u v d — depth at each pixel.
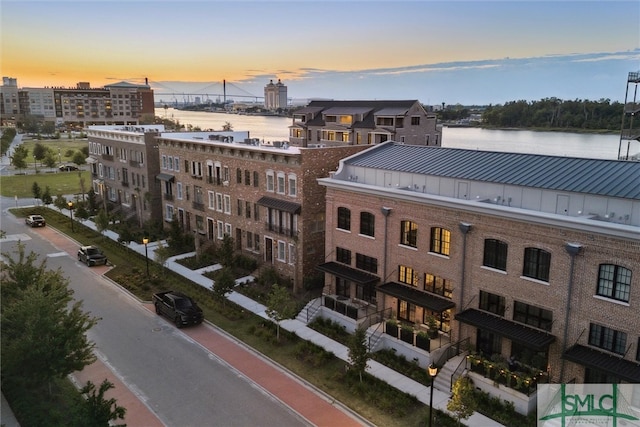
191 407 21.86
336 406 22.06
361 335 23.36
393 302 29.12
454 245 25.48
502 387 21.78
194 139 51.44
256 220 40.56
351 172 32.38
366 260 30.80
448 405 19.59
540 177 24.19
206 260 42.44
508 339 23.20
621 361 19.66
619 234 19.20
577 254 20.66
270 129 169.12
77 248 49.38
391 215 28.50
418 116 73.94
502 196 24.55
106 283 39.09
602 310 20.25
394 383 23.77
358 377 24.06
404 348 25.98
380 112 73.88
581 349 20.77
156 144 54.72
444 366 24.17
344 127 76.69
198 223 48.44
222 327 30.47
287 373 25.00
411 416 21.23
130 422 20.64
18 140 181.38
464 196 26.16
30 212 66.44
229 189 43.06
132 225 57.81
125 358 26.44
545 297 22.02
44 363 19.34
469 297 25.11
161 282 38.44
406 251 28.03
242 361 26.28
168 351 27.33
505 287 23.50
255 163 39.53
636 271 19.17
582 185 22.42
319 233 37.00
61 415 19.66
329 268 31.91
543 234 21.73
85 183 90.75
